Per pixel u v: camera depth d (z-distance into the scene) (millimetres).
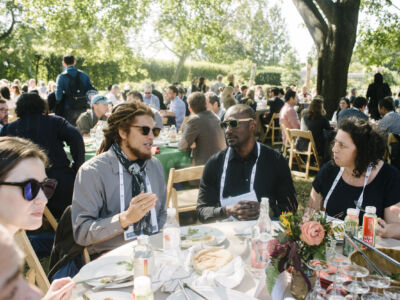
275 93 10008
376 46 12469
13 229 1458
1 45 23438
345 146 2295
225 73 38531
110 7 14742
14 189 1403
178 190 4441
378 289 1274
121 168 2260
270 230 1662
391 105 6129
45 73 24547
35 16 14023
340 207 2402
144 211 1972
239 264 1561
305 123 6258
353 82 28203
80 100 6680
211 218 2533
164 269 1571
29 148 1471
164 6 16328
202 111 4438
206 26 15906
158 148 4238
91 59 21547
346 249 1702
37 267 1857
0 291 536
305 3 8883
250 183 2664
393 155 4848
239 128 2600
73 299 1412
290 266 1329
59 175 3611
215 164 2775
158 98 9484
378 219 1979
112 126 2244
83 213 2129
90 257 2227
